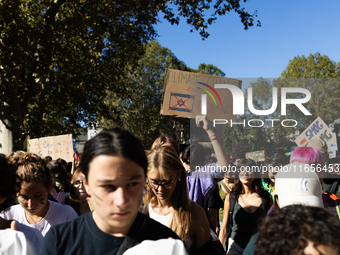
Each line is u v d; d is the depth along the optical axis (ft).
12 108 37.19
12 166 5.16
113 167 3.70
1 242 4.08
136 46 42.01
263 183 11.66
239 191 9.68
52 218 7.26
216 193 11.28
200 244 6.84
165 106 11.44
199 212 7.02
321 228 3.29
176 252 3.61
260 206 9.32
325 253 3.24
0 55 32.17
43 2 35.04
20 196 6.42
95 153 3.78
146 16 39.11
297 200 5.87
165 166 6.52
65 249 4.20
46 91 39.83
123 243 4.10
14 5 31.19
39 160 6.95
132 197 3.79
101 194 3.76
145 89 103.65
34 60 35.55
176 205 6.84
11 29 31.19
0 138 37.65
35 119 39.47
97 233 4.17
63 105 44.52
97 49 38.73
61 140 22.35
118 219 3.77
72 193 10.82
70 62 36.83
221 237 10.12
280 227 3.57
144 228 4.27
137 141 4.04
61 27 36.81
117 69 44.78
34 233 5.63
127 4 37.09
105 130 4.05
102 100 49.57
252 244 5.26
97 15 37.29
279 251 3.45
